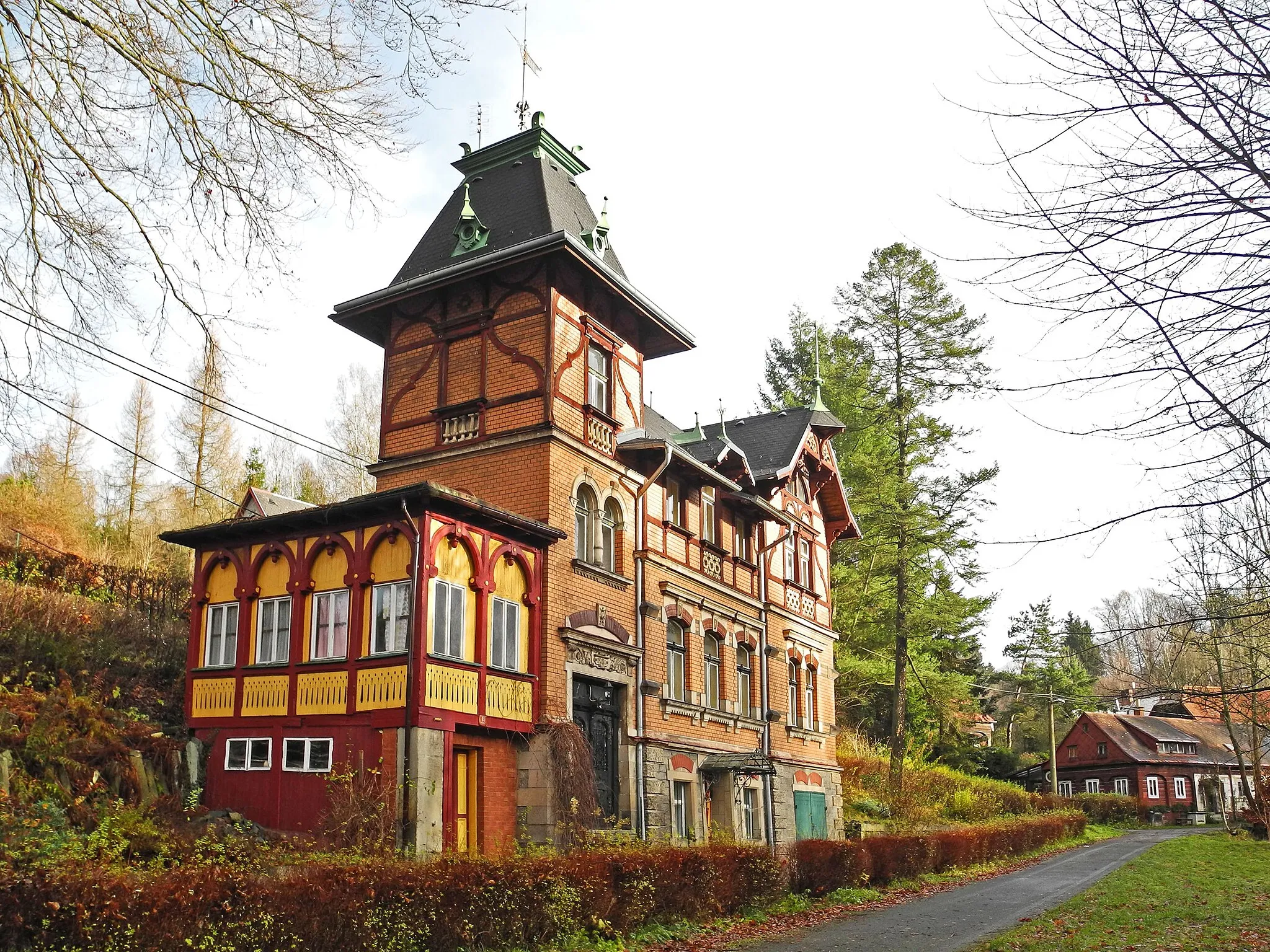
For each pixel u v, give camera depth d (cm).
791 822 2933
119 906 873
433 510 1853
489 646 1944
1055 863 3108
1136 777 6775
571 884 1394
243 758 1942
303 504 2809
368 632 1856
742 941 1543
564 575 2158
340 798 1755
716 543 2777
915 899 2136
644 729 2322
